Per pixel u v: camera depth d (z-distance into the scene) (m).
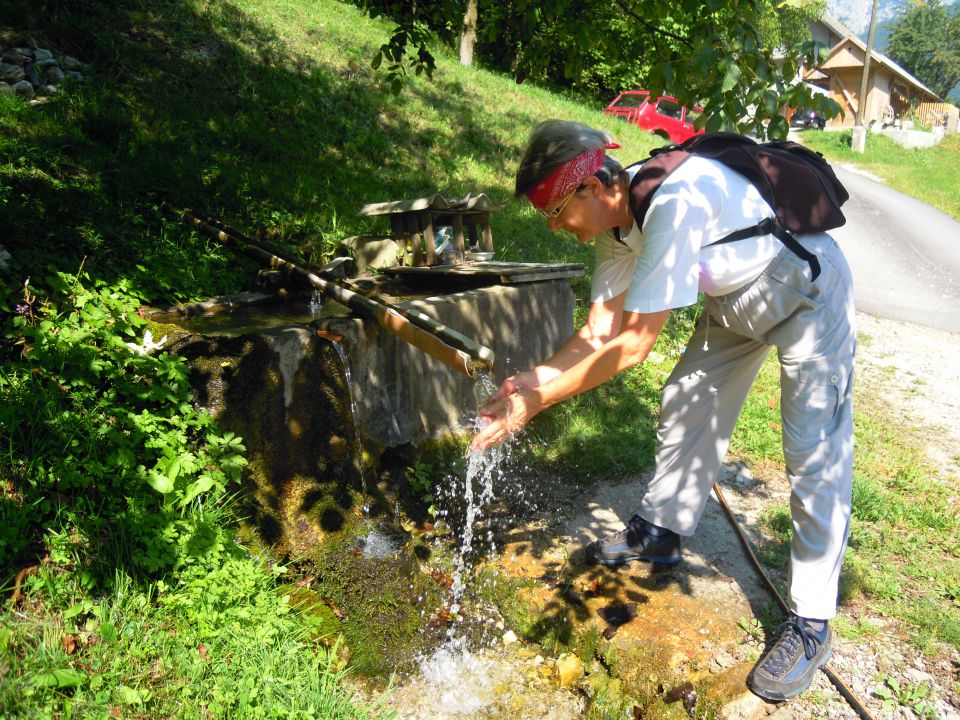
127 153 4.87
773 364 5.91
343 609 2.85
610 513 3.68
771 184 2.36
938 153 25.28
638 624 2.85
